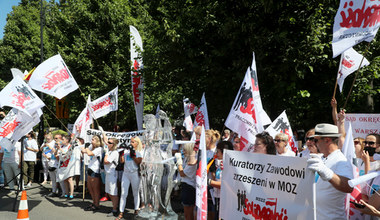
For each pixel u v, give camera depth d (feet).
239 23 28.19
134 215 23.79
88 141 31.89
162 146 21.62
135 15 62.39
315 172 10.53
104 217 23.91
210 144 18.51
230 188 13.26
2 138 24.75
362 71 29.91
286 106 33.14
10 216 24.11
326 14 31.01
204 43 31.91
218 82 30.22
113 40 57.06
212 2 31.09
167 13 36.24
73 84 27.35
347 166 10.59
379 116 20.52
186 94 33.91
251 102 16.53
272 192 11.57
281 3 27.40
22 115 24.75
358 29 15.14
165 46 32.99
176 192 29.71
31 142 36.52
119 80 56.34
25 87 24.81
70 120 67.56
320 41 27.81
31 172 36.96
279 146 17.06
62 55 58.23
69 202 28.89
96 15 57.93
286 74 27.86
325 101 34.09
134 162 23.59
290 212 10.93
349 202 12.50
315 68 30.19
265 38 27.09
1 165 35.68
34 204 28.02
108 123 61.52
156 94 48.47
